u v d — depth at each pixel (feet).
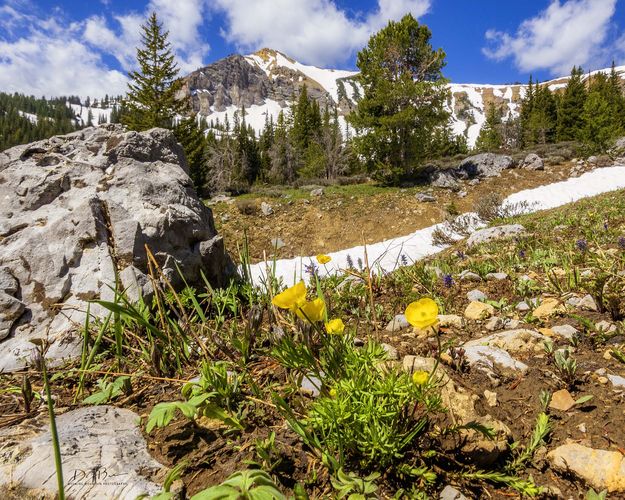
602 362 6.36
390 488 4.08
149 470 4.14
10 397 6.00
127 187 11.03
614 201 35.01
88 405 5.66
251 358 6.88
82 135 12.12
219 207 71.67
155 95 91.97
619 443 4.60
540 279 12.12
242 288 10.79
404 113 72.02
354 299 10.60
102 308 8.52
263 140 181.68
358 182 93.81
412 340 7.97
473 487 4.16
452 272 15.61
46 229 9.36
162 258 10.13
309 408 4.66
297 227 62.80
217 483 4.02
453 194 69.87
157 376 6.39
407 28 75.05
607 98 149.28
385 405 4.23
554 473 4.41
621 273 10.69
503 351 6.75
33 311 8.29
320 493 3.96
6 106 542.57
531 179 74.84
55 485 3.87
